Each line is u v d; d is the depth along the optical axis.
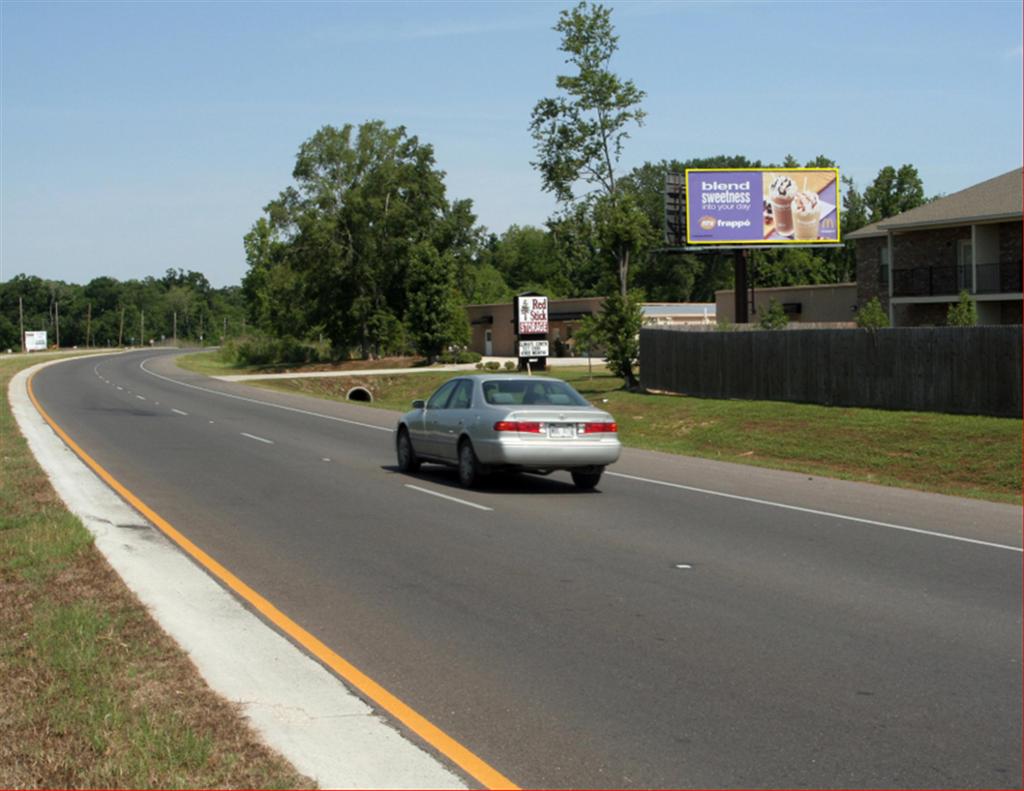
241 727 5.73
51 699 6.08
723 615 8.47
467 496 15.45
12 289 196.12
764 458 24.73
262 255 117.06
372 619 8.30
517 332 58.16
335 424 29.88
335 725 5.84
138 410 35.31
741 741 5.71
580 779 5.20
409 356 83.81
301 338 90.31
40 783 4.98
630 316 40.38
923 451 22.62
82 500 14.20
